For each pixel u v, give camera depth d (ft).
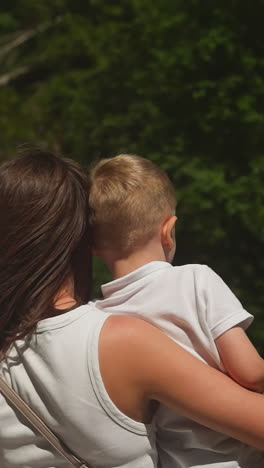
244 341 5.78
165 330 5.93
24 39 44.50
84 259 6.26
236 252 29.45
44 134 37.52
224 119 28.63
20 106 39.37
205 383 5.47
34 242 5.87
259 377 5.70
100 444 5.57
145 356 5.51
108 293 6.27
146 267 6.11
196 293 5.92
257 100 29.07
